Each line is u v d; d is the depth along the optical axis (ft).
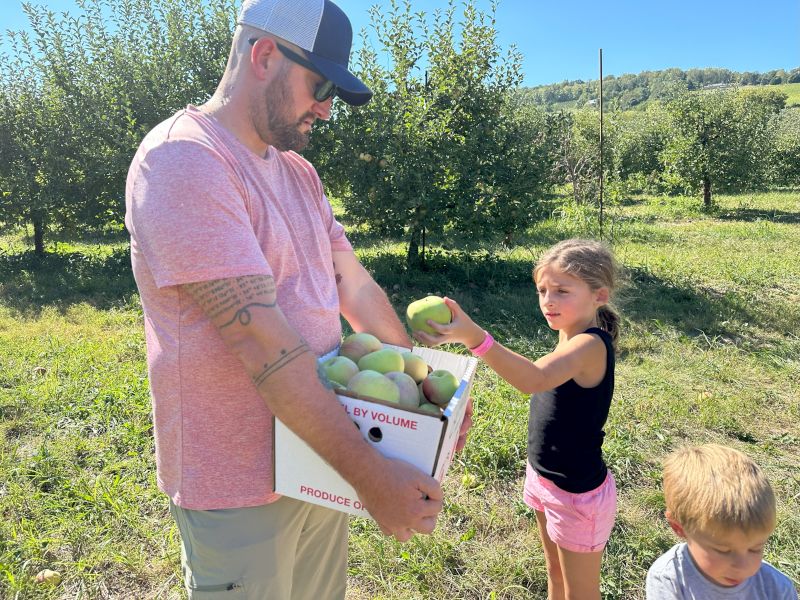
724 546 5.70
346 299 6.95
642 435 14.83
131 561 10.25
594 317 8.12
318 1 5.24
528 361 6.99
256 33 5.18
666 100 68.74
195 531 5.35
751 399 16.71
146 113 35.65
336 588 6.93
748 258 35.96
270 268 4.91
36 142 36.24
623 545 10.72
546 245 40.24
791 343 21.45
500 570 10.16
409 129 30.42
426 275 31.89
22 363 19.19
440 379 5.63
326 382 4.81
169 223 4.57
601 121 41.16
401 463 4.68
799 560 10.16
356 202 31.71
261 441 5.28
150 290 5.07
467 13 31.63
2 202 35.94
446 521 11.46
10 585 9.64
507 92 33.22
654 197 80.59
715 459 5.98
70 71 36.17
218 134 5.12
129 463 13.14
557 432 7.68
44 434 14.58
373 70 31.45
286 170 5.94
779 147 87.20
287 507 5.59
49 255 38.09
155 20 36.73
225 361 5.05
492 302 26.91
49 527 11.23
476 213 30.50
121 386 16.89
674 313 24.97
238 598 5.44
